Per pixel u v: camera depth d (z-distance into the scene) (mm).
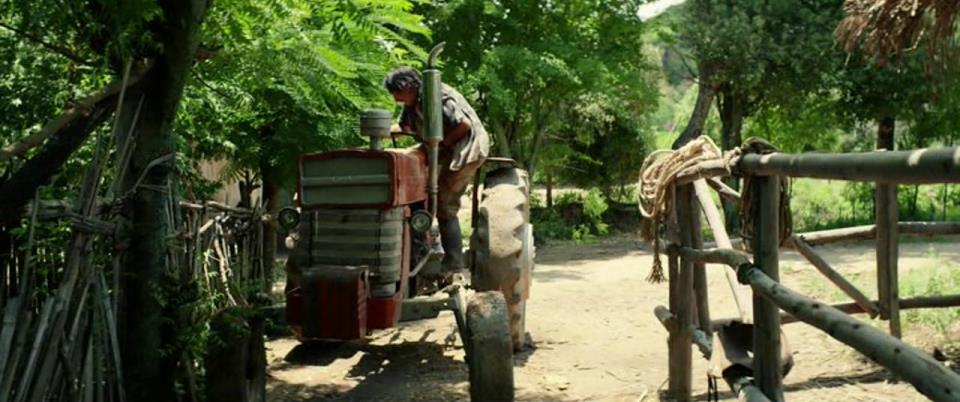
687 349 5160
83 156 4969
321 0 4363
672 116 31812
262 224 7859
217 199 10883
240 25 4477
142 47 4090
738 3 18516
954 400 1812
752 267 3285
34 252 3801
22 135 4516
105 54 3932
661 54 23312
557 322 8109
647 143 21922
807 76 18406
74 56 4234
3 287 3518
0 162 3551
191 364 4746
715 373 3516
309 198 5340
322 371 6418
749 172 3236
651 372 6258
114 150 4695
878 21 7191
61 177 5016
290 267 5926
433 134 5688
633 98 18609
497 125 17047
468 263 6605
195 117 6781
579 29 16875
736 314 8375
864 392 5395
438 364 6547
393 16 4430
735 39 17953
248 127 7688
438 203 6168
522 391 5797
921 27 7078
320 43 4527
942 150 1896
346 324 4930
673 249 5027
